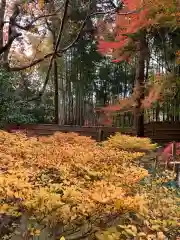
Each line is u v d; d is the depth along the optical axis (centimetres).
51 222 192
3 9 753
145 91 944
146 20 757
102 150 364
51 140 516
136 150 635
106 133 1077
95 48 1572
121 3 850
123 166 302
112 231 196
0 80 909
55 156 299
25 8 831
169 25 785
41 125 1003
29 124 989
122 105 991
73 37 1339
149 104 906
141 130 1098
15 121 962
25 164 271
